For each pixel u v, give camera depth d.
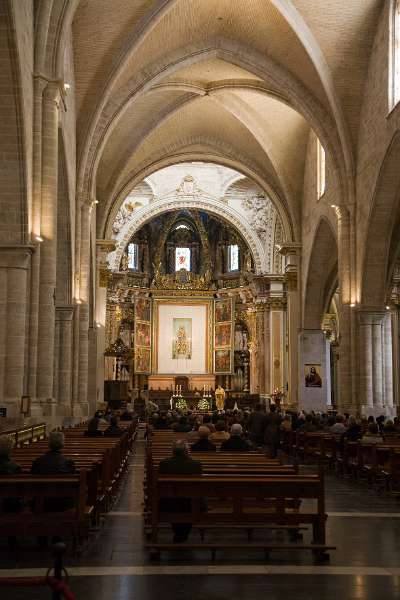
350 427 19.69
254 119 37.06
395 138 24.70
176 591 6.83
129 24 26.45
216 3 28.17
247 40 30.38
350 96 29.06
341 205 29.86
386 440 17.73
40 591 6.79
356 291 29.28
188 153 41.19
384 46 26.33
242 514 8.56
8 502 9.05
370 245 28.14
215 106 37.75
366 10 26.77
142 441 32.38
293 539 9.39
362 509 12.69
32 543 9.21
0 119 17.20
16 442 14.49
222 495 8.42
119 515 11.70
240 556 8.41
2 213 17.86
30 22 18.33
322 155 35.44
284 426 26.86
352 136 29.62
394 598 6.61
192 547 8.24
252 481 8.45
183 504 9.02
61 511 8.97
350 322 29.30
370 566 7.94
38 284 18.36
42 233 18.61
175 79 33.84
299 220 39.88
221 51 30.94
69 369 27.03
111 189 38.06
